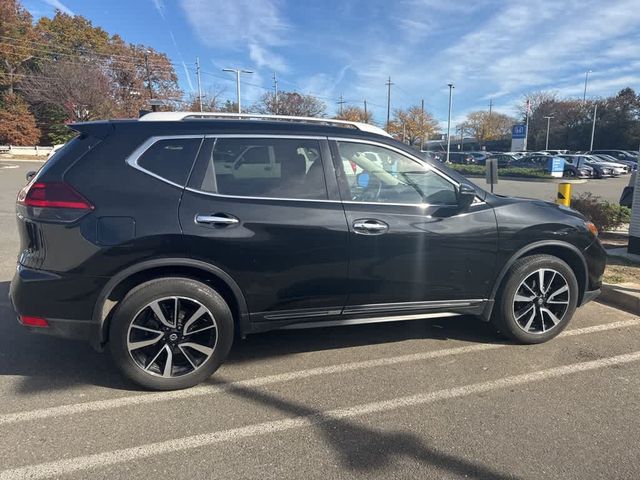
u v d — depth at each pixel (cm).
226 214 336
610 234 923
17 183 1931
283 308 360
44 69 4941
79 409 318
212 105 5806
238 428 300
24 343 420
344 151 371
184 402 330
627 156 4788
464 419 311
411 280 380
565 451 278
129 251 319
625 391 348
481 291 403
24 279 320
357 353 411
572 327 471
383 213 368
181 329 340
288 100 5903
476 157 4978
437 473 259
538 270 412
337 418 312
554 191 2191
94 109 4734
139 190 326
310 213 352
